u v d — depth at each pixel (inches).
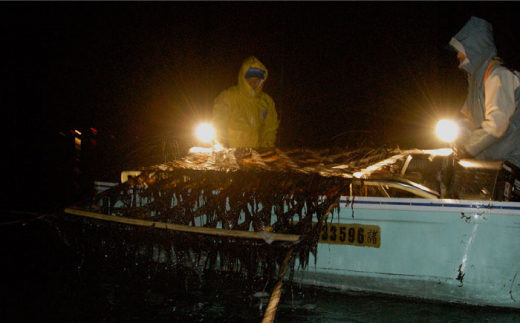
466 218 137.6
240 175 162.1
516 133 151.2
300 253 136.9
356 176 152.4
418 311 135.9
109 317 130.0
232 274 156.4
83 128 461.4
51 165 377.4
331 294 150.6
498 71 149.7
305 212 146.9
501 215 133.4
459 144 167.5
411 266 144.5
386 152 189.8
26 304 138.2
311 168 170.4
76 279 161.0
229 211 154.9
